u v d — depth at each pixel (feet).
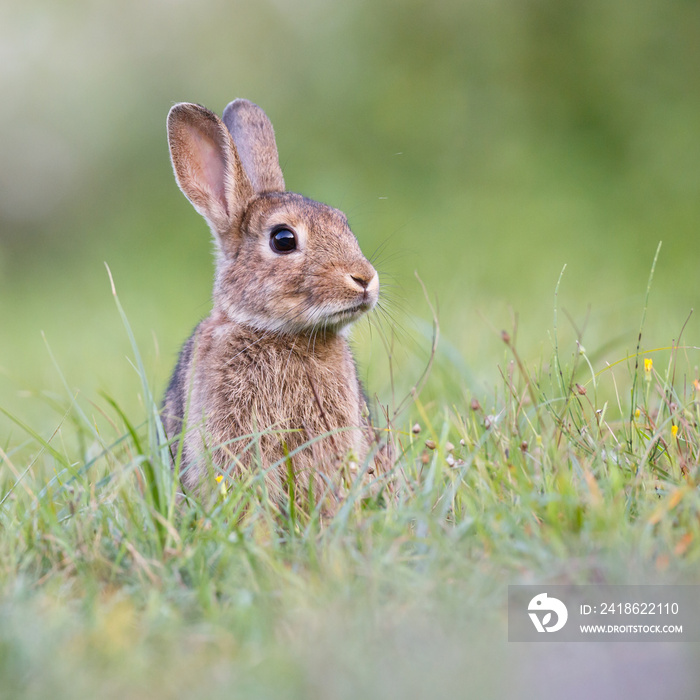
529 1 89.04
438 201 80.33
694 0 84.43
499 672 16.10
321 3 99.71
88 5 116.06
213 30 106.83
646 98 83.71
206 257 85.46
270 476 26.58
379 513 21.90
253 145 34.73
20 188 116.98
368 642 16.78
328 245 28.94
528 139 84.99
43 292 86.58
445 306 51.08
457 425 26.94
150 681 15.80
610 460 22.93
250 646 16.87
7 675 15.72
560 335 44.45
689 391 29.50
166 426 30.86
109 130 111.86
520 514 20.57
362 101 91.81
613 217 74.18
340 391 29.12
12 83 118.93
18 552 20.95
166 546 20.95
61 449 33.88
